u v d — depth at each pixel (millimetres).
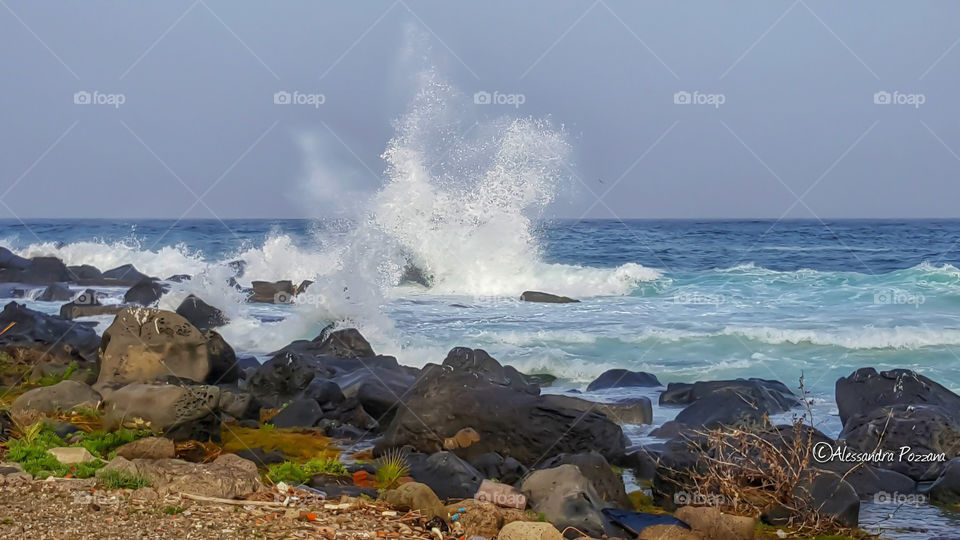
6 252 27484
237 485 6805
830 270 30391
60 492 6438
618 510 7262
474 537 6230
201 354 11359
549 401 9523
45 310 21391
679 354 15312
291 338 17234
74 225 67062
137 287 21703
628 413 10781
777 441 8203
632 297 22812
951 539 7000
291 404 10734
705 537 6719
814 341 15836
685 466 7828
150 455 8016
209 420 9289
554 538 6066
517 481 8258
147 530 5723
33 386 11633
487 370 11492
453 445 9086
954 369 14039
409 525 6359
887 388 10461
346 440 9891
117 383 10703
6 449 7930
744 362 14609
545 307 21141
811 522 7238
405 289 24453
